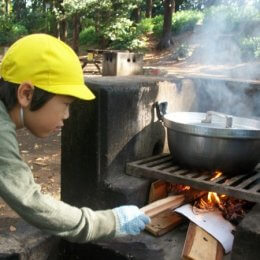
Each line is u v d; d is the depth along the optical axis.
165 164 2.53
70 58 1.38
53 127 1.42
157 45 19.36
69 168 2.48
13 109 1.39
